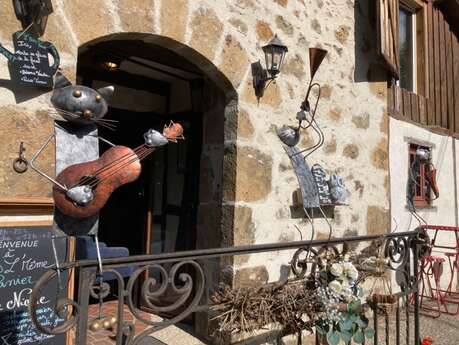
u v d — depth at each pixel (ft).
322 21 12.00
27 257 6.15
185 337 10.03
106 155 5.24
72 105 5.32
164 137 5.50
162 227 12.40
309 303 7.69
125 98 12.89
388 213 14.05
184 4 8.63
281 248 7.20
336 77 12.34
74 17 7.05
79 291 4.93
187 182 11.69
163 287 5.71
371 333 8.48
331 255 8.47
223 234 9.62
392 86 15.35
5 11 6.23
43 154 6.56
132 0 7.82
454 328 13.05
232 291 7.24
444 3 18.90
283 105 10.66
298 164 10.59
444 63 19.03
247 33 9.87
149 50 10.61
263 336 9.44
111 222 14.79
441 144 18.17
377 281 13.21
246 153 9.73
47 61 6.57
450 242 18.37
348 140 12.59
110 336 10.01
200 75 11.48
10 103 6.30
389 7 13.74
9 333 5.98
